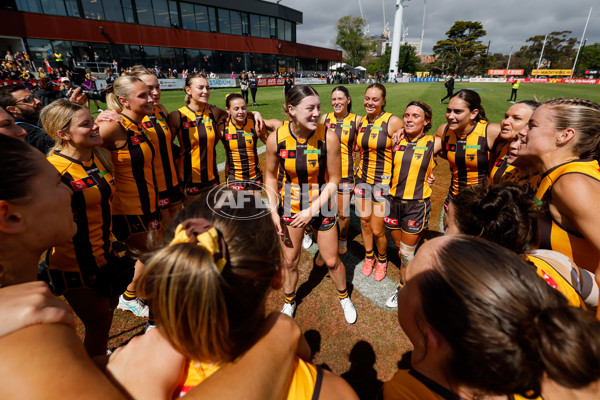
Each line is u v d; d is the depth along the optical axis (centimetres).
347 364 210
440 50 7412
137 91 238
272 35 3709
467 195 118
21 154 76
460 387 61
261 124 315
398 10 4609
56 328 50
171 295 53
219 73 3316
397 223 275
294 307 256
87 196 175
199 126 352
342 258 346
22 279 85
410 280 70
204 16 3066
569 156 123
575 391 59
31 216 79
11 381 41
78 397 41
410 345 225
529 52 7819
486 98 2059
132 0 2605
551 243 129
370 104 329
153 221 272
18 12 2156
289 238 230
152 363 58
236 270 59
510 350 51
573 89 3334
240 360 58
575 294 94
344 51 6631
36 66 2294
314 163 218
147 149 256
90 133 169
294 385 64
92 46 2500
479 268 59
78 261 176
